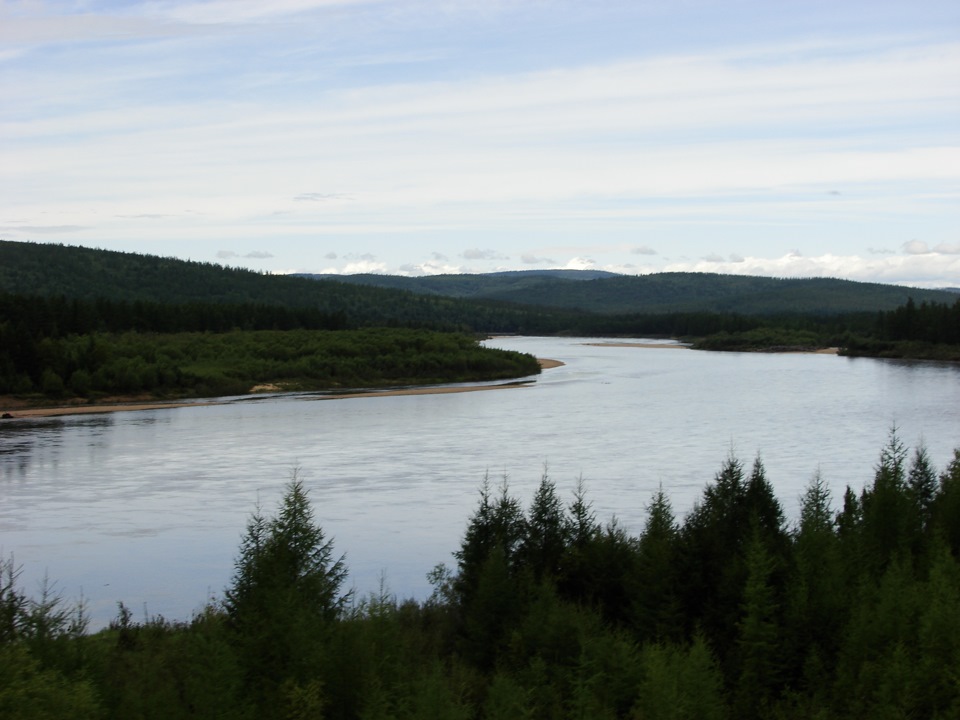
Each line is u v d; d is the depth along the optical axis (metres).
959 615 18.45
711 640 20.89
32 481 52.53
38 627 19.25
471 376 129.88
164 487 50.69
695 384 118.81
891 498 27.19
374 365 127.00
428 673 19.44
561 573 25.47
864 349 178.25
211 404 97.62
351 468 56.56
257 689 17.72
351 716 17.23
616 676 18.44
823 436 68.81
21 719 14.93
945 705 16.81
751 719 17.94
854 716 16.84
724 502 26.16
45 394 95.38
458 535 39.72
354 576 33.41
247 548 23.27
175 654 20.02
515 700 17.28
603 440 68.19
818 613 19.95
